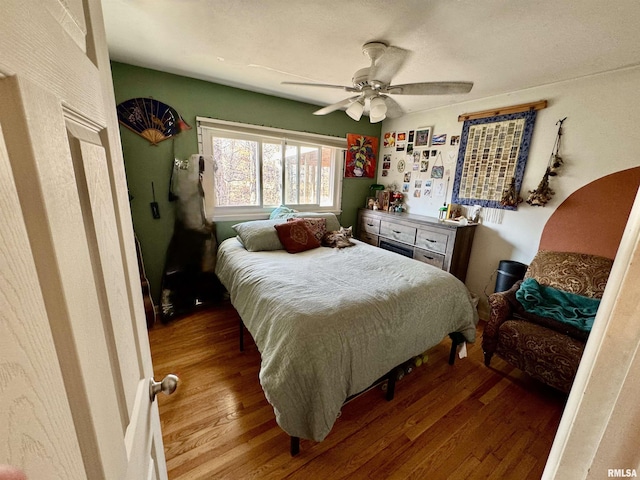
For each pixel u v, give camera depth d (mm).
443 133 3109
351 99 2014
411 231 3096
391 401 1703
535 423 1567
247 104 2838
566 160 2221
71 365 320
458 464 1332
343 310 1384
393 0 1314
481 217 2824
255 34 1686
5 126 237
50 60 314
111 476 399
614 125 1979
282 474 1253
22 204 252
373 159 3916
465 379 1921
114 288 495
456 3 1310
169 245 2613
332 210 3758
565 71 2000
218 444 1378
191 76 2486
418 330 1602
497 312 1951
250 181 3090
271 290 1609
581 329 1728
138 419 573
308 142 3307
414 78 2227
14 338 228
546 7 1295
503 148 2582
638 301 296
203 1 1390
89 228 414
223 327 2463
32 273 261
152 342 2221
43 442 260
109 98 561
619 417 313
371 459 1338
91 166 424
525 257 2533
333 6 1383
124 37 1773
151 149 2477
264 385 1249
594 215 2119
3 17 234
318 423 1173
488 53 1772
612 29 1438
